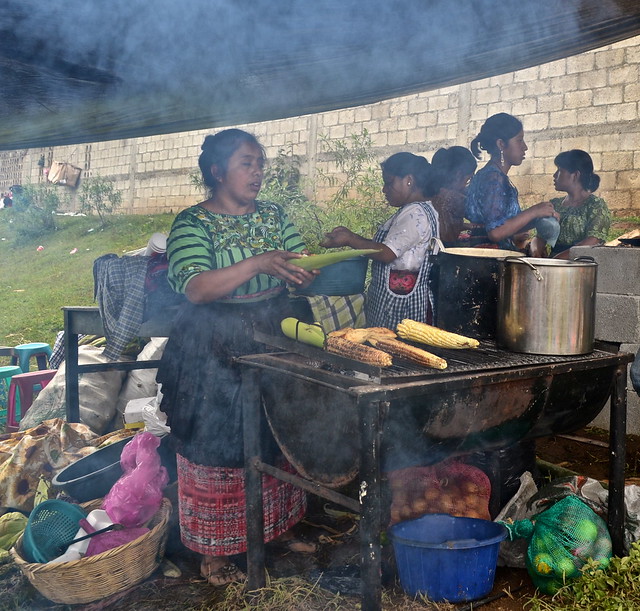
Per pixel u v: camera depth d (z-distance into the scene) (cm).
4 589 300
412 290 370
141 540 289
